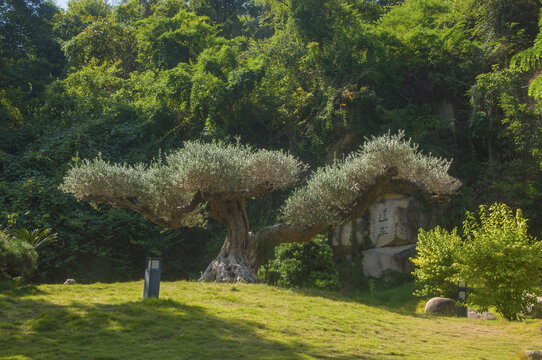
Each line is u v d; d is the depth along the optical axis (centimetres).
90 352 501
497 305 1000
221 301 838
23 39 2711
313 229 1223
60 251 1589
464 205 1753
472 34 2173
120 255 1725
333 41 2136
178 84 2059
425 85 1998
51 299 749
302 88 2116
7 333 557
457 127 1906
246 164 1177
